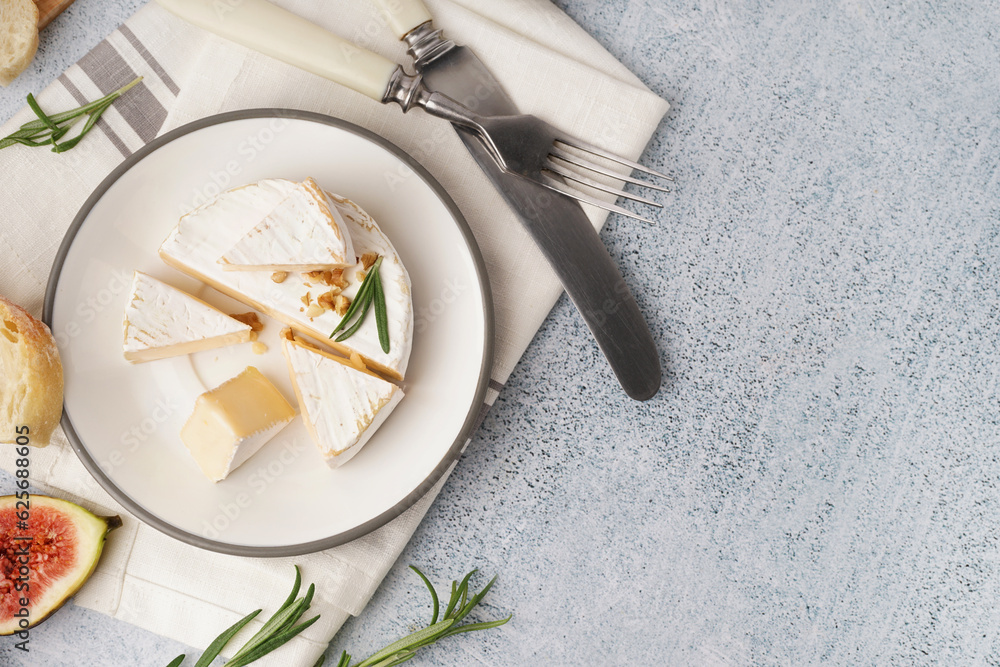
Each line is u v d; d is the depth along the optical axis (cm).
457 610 58
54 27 57
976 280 57
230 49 56
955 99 57
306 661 57
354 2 56
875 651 58
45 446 55
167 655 58
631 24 57
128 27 56
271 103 56
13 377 54
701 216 57
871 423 58
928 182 57
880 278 57
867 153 57
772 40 57
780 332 57
